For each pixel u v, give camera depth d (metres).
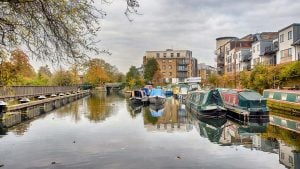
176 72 120.25
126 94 87.19
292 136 22.20
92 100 62.50
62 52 8.97
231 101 34.44
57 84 77.81
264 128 26.27
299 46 42.38
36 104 43.41
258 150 17.67
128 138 20.53
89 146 17.89
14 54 10.40
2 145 18.16
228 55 79.56
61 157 15.46
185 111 41.16
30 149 17.09
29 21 8.59
